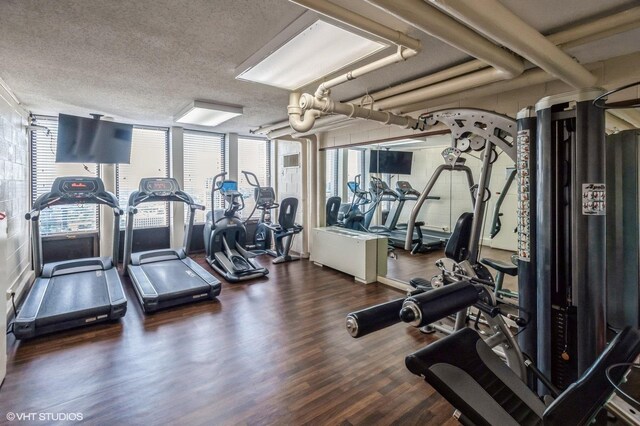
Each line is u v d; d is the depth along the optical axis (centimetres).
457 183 421
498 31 150
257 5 183
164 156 589
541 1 175
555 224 190
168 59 264
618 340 149
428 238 458
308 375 240
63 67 282
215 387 225
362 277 456
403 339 296
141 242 579
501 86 275
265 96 376
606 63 246
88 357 260
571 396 116
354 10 184
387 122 325
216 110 409
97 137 453
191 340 290
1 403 206
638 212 190
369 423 193
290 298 397
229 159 641
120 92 360
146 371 242
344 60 246
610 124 268
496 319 183
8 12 191
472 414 136
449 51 244
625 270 196
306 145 596
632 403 115
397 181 483
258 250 641
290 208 562
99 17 198
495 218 345
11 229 354
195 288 372
